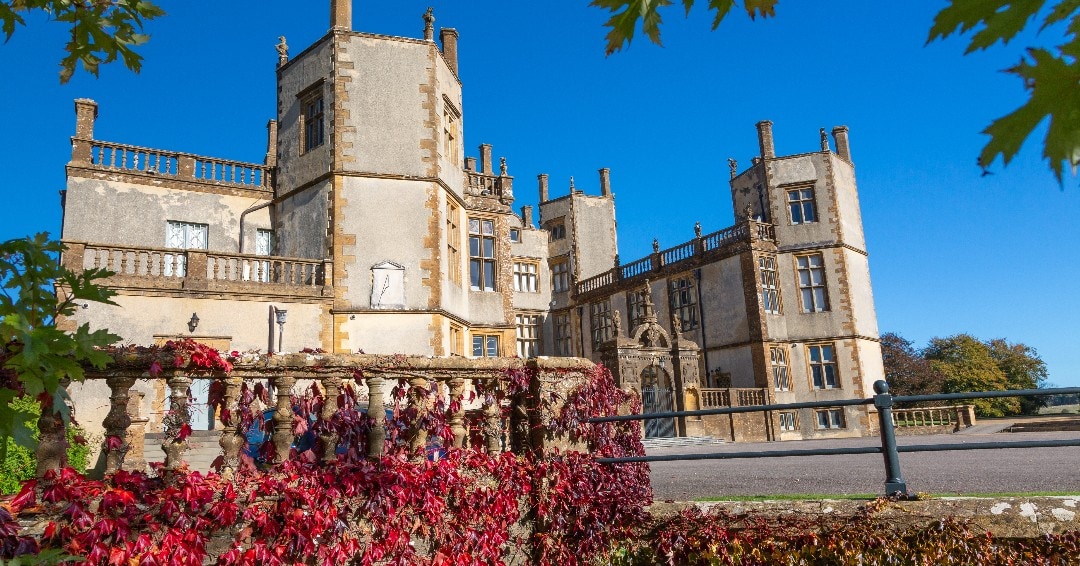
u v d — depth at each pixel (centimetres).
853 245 3244
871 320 3259
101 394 1571
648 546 614
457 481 533
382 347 1955
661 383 2970
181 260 1997
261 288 1867
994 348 5931
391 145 2078
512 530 571
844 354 3077
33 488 379
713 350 3209
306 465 470
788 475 1203
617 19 209
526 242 4075
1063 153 135
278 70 2289
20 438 278
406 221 2048
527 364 614
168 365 436
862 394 3027
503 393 598
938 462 1338
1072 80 134
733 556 577
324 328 1922
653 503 640
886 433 560
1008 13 140
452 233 2252
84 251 1702
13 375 335
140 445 1099
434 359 546
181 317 1773
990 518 524
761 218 3341
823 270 3172
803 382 3091
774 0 211
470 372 571
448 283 2142
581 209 4175
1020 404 5691
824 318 3125
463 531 530
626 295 3703
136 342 1709
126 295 1720
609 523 619
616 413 691
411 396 534
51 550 322
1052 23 139
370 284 1978
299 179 2131
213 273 1964
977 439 2173
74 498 382
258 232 2212
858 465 1364
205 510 416
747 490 998
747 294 3069
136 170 2117
